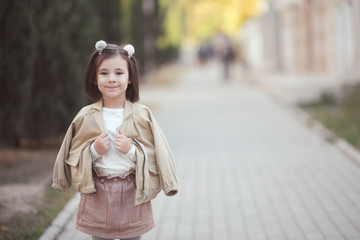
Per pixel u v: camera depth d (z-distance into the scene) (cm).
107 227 392
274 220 636
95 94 406
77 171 395
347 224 607
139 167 388
